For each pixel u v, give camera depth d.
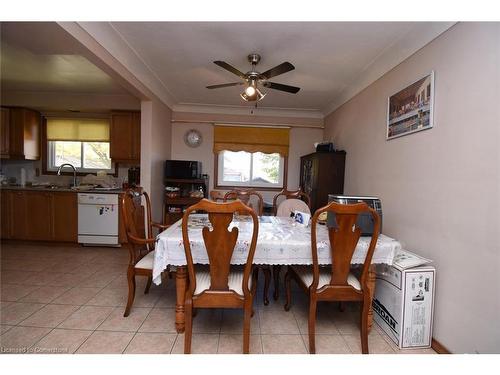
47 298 2.17
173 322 1.88
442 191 1.65
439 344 1.63
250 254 1.44
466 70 1.48
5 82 3.36
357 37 2.08
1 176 4.02
